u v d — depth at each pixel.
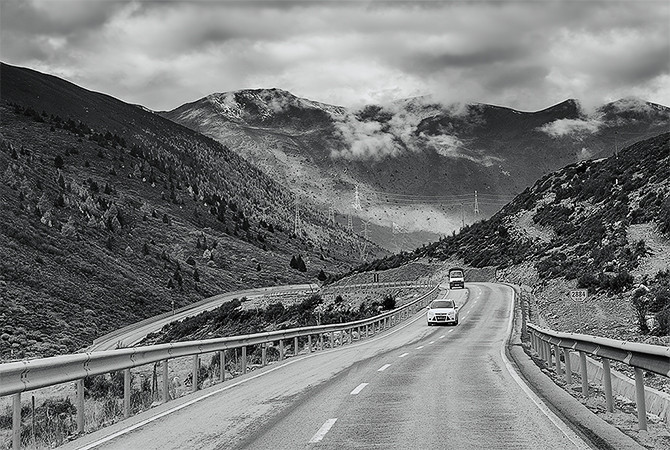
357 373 18.61
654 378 16.22
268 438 9.84
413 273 105.19
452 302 45.12
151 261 137.25
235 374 20.36
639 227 63.47
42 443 10.68
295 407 12.77
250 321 68.75
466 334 36.78
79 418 11.06
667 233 57.16
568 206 96.00
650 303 37.59
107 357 11.81
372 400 13.43
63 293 93.12
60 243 113.06
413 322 47.56
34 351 68.38
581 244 75.31
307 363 22.28
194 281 139.62
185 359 35.19
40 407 18.91
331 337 31.22
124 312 99.75
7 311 77.62
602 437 9.16
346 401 13.38
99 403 19.58
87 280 104.31
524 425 10.30
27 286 88.25
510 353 24.12
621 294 44.28
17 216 114.19
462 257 104.56
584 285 53.34
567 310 44.50
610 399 11.12
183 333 75.00
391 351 26.86
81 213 150.50
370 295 73.88
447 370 18.91
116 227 154.12
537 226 98.06
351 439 9.62
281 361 23.44
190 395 14.95
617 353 10.35
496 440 9.27
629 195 78.50
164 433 10.47
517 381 15.93
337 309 68.38
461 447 8.88
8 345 67.88
